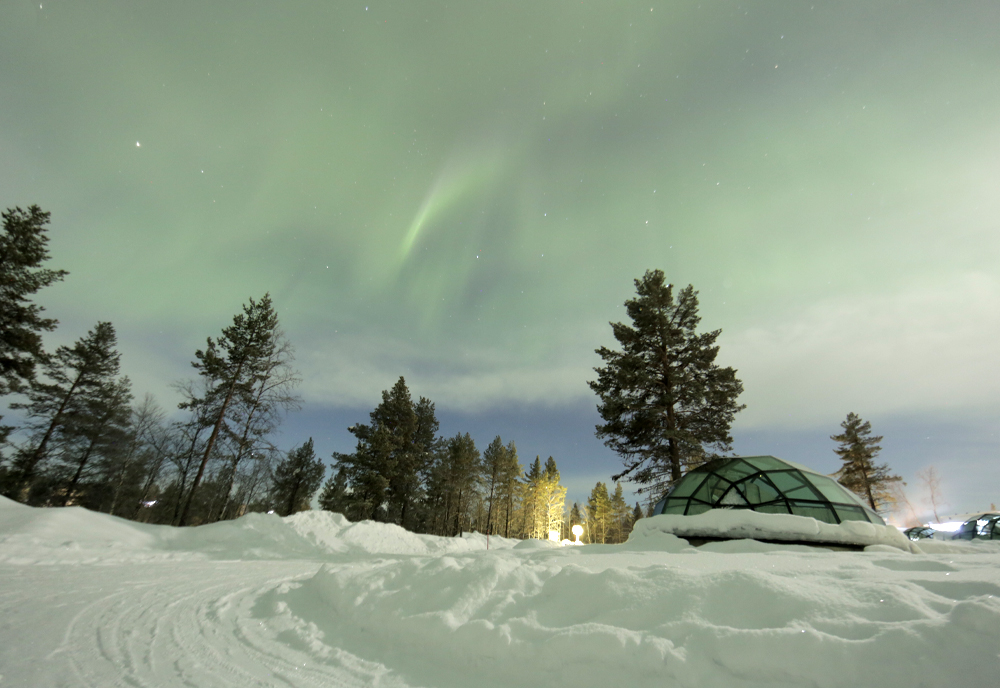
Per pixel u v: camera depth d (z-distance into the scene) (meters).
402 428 33.94
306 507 42.22
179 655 3.04
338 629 3.58
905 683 1.81
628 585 3.02
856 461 35.22
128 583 5.59
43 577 5.83
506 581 3.56
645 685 2.16
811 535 8.52
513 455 49.72
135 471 27.92
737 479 11.05
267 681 2.61
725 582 2.80
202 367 21.36
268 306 23.27
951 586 2.63
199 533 11.50
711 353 18.16
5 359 20.06
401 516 33.47
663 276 20.83
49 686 2.48
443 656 2.82
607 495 62.78
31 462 23.86
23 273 20.86
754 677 2.04
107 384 28.02
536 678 2.42
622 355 18.89
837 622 2.24
